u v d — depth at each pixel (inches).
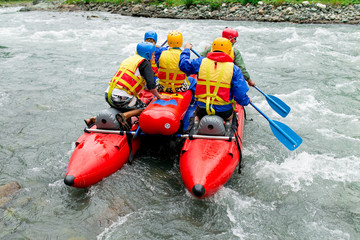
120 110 176.7
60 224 137.3
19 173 172.1
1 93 280.4
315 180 166.1
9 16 780.0
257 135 215.2
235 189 160.1
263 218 141.9
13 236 130.6
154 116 163.0
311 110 249.3
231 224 138.7
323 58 374.9
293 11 649.0
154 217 141.9
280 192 157.9
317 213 144.6
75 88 295.7
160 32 551.8
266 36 495.8
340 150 194.4
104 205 147.9
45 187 160.7
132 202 150.6
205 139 165.0
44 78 320.8
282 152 194.2
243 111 215.6
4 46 446.3
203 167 148.4
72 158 157.6
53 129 221.0
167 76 185.9
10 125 225.8
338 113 243.3
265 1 712.4
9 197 152.3
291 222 139.7
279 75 328.8
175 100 180.1
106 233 133.1
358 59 366.0
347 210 145.9
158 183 164.1
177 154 190.9
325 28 538.3
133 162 181.0
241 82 161.9
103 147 162.7
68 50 430.0
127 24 636.1
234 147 163.9
